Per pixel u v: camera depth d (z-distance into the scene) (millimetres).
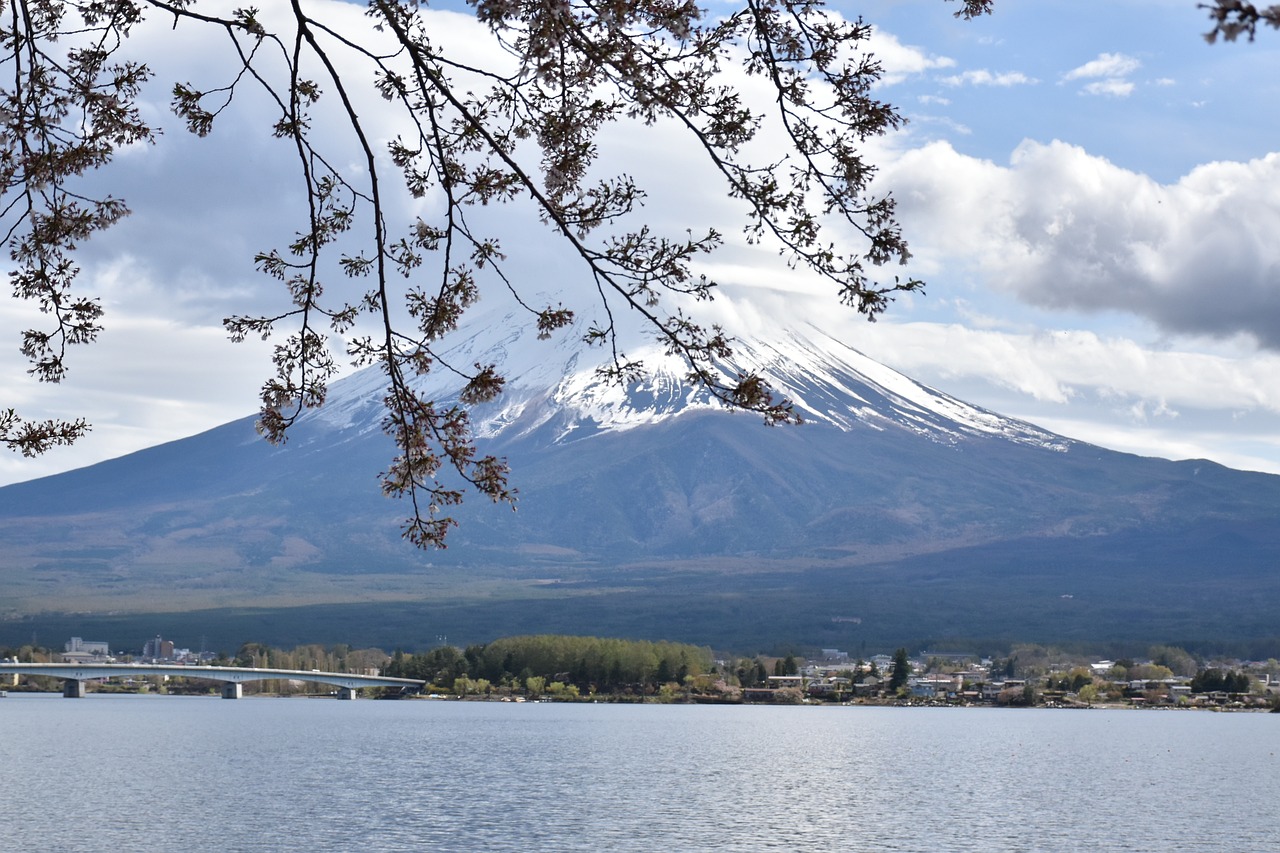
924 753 177750
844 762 159625
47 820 98000
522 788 123938
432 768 144500
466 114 14789
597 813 105625
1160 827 103125
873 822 103188
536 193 14773
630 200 15062
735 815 105688
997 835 97750
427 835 92875
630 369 14383
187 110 15727
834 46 14258
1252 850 92188
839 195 14352
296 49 14992
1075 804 117500
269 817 101188
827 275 14414
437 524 15805
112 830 93562
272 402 16094
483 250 15609
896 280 14312
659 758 161375
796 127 14375
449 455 15891
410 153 15547
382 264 15484
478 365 15930
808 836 95188
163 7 14945
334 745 179000
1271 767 158250
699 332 14445
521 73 14594
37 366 16156
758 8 14203
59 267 16016
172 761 150375
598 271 14539
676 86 14352
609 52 14188
